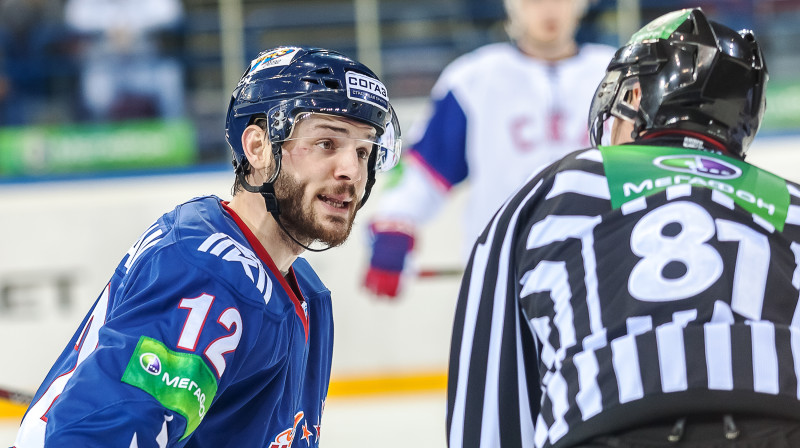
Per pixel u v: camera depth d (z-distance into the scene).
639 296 3.37
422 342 14.02
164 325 3.43
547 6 9.56
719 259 3.41
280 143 3.86
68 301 14.19
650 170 3.65
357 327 14.00
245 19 16.17
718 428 3.19
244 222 3.98
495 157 9.78
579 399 3.27
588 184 3.65
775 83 14.54
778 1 15.47
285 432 3.99
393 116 4.14
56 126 15.11
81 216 14.20
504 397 3.66
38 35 15.71
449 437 3.79
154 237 3.78
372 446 11.95
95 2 15.72
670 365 3.22
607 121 4.14
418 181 9.91
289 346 3.92
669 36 3.89
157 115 15.67
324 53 3.95
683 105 3.85
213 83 15.84
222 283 3.55
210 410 3.72
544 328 3.51
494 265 3.74
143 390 3.31
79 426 3.22
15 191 14.66
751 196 3.61
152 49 15.90
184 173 14.96
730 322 3.30
